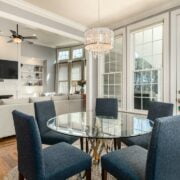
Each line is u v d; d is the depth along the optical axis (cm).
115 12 376
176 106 334
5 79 763
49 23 381
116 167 158
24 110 396
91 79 480
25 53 828
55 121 251
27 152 152
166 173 127
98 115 299
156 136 119
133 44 418
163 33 352
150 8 359
